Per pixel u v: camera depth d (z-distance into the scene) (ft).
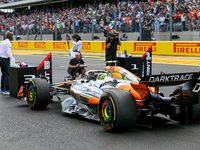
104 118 16.22
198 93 16.81
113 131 15.85
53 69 49.60
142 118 16.43
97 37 91.20
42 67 25.99
